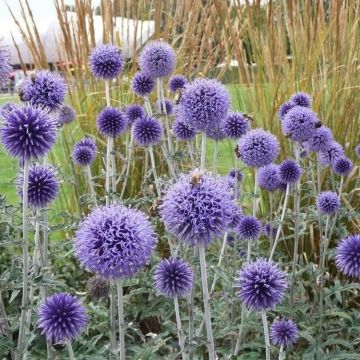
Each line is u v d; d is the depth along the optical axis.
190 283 0.55
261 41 0.90
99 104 0.96
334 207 0.69
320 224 0.72
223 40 0.95
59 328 0.51
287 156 0.87
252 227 0.66
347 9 0.91
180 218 0.47
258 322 0.68
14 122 0.52
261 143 0.65
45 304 0.52
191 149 0.78
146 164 0.83
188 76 0.97
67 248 0.82
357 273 0.60
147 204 0.81
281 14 0.91
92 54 0.77
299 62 0.91
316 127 0.71
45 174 0.58
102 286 0.63
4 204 0.57
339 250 0.62
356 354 0.65
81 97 0.96
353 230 0.88
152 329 0.79
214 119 0.57
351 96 0.88
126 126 0.77
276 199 0.88
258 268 0.53
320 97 0.85
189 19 0.97
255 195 0.70
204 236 0.47
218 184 0.49
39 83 0.64
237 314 0.70
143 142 0.73
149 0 1.02
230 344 0.71
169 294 0.55
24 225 0.51
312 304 0.74
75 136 1.02
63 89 0.65
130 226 0.46
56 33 1.12
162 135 0.73
